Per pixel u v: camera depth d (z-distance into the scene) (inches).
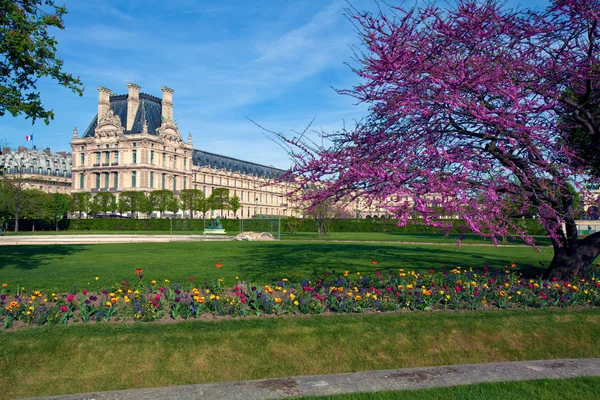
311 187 467.8
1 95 710.5
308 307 467.8
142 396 296.4
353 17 437.4
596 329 427.5
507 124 412.2
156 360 350.0
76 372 334.6
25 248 1387.8
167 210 4744.1
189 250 1326.3
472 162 436.5
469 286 531.2
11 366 334.3
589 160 598.5
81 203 4623.5
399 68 418.6
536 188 490.6
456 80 430.6
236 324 416.2
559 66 502.6
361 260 1029.8
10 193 3464.6
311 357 367.9
